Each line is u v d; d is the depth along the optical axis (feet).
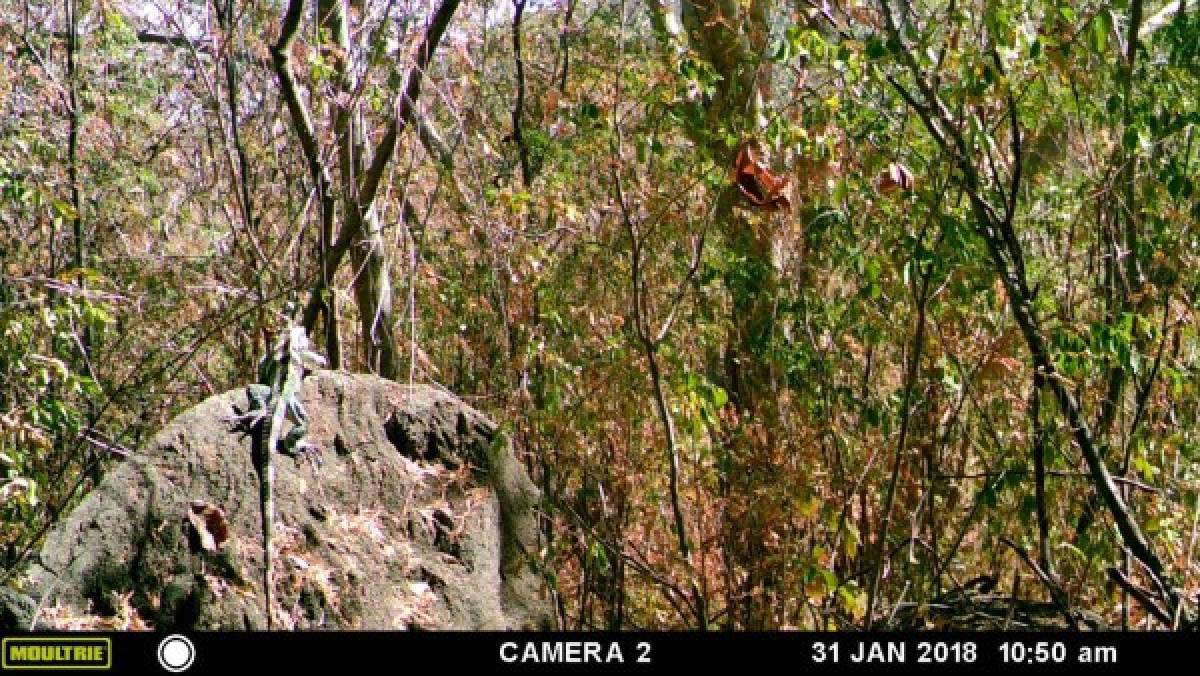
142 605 18.43
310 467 20.49
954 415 26.45
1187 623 22.85
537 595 22.52
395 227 31.81
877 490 27.32
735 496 26.73
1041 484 24.61
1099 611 27.14
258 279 30.55
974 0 24.63
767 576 26.53
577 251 29.30
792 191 27.86
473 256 31.14
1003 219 25.21
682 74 26.43
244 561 19.13
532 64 35.29
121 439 30.63
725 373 29.25
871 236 26.99
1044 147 27.53
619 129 27.63
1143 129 24.20
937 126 25.45
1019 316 24.03
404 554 20.86
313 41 30.91
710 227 28.99
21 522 28.53
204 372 35.09
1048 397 24.22
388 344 31.63
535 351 26.91
